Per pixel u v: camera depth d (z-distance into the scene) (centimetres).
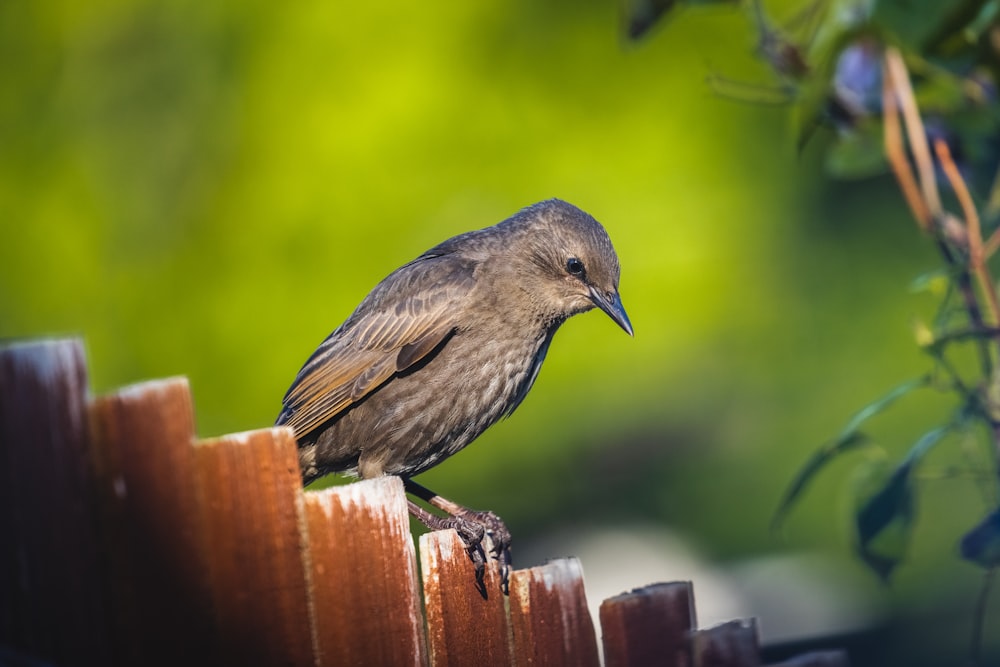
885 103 622
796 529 1534
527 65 1473
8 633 343
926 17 578
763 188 1523
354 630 380
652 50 1498
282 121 1434
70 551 345
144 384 357
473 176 1447
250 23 1441
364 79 1430
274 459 370
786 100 675
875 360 1527
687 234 1492
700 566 1534
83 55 1482
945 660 1329
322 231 1424
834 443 538
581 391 1520
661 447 1567
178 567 358
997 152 654
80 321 1448
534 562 1529
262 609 369
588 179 1479
